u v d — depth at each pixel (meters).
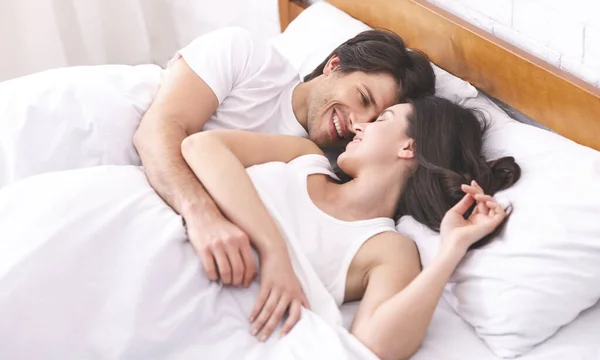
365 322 1.28
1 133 1.54
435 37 1.79
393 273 1.36
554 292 1.29
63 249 1.23
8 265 1.19
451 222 1.39
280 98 1.75
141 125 1.58
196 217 1.36
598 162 1.40
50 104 1.57
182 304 1.26
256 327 1.27
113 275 1.25
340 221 1.44
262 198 1.42
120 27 2.64
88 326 1.21
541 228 1.33
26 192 1.31
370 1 1.95
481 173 1.48
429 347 1.32
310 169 1.50
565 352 1.28
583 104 1.47
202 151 1.45
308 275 1.34
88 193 1.32
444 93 1.72
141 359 1.22
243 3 2.38
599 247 1.29
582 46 1.49
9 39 2.43
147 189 1.41
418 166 1.49
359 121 1.63
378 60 1.64
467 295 1.36
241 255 1.33
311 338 1.24
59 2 2.50
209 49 1.67
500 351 1.30
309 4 2.20
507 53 1.61
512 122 1.60
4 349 1.15
